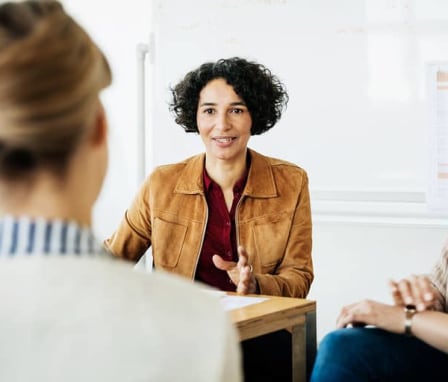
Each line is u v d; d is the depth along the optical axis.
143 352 0.59
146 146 3.58
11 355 0.57
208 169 2.09
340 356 1.40
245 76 2.07
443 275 1.66
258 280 1.83
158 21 3.51
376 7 3.14
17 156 0.62
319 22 3.22
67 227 0.64
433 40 3.06
